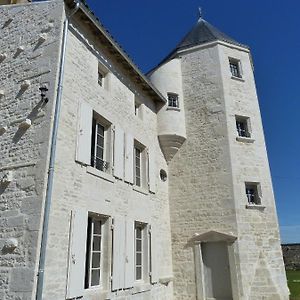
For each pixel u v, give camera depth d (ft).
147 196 33.09
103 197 25.40
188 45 44.34
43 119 21.74
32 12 26.81
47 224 19.19
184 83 42.68
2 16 28.89
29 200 19.97
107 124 29.14
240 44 44.06
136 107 36.99
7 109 24.21
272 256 34.14
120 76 32.81
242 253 33.01
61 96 22.68
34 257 18.30
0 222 20.58
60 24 24.49
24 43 26.00
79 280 20.71
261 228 34.86
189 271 34.78
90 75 27.20
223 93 39.58
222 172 36.37
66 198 21.25
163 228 35.53
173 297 34.68
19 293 17.94
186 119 40.75
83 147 23.88
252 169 37.11
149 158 35.24
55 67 23.03
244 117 39.73
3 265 19.24
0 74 26.18
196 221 36.11
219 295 33.22
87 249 23.67
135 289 27.17
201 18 49.06
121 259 25.80
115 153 28.43
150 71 46.55
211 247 35.01
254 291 32.14
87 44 27.66
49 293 18.35
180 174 38.63
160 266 32.96
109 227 25.50
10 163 21.99
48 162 20.43
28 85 23.84
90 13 26.78
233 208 34.58
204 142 38.58
